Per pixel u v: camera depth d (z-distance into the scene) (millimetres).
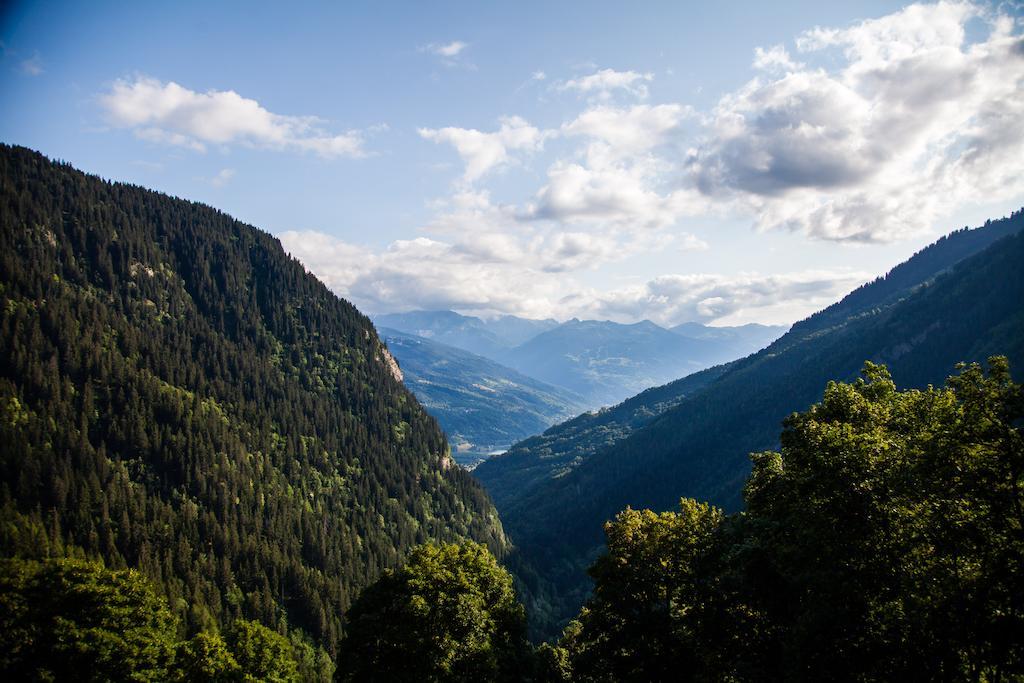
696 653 35719
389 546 173000
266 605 123000
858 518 30031
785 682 27609
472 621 39656
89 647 44906
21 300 168875
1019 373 180125
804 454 33125
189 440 154500
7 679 43875
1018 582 24188
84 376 157250
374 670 38844
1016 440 25031
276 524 150000
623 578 38219
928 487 27906
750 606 34875
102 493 131375
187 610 111750
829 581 28891
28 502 123375
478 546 47969
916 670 25906
